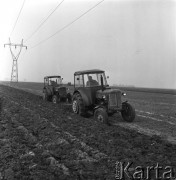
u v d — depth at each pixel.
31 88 40.81
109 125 10.44
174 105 17.31
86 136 8.34
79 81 12.50
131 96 24.70
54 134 8.58
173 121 11.46
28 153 6.80
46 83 19.58
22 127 9.73
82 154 6.63
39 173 5.45
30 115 12.39
